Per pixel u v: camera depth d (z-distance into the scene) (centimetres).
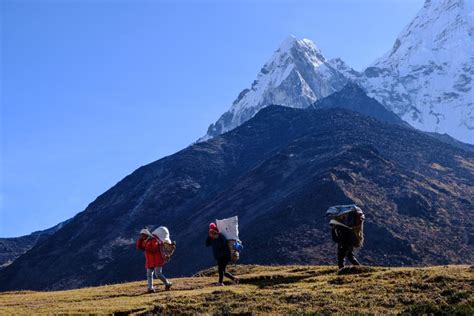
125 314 2022
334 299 2039
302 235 13262
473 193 17725
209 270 3472
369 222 13538
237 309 1952
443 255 12412
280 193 17188
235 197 18588
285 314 1861
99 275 17162
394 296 2041
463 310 1777
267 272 3070
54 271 18675
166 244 2602
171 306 2041
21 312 2133
